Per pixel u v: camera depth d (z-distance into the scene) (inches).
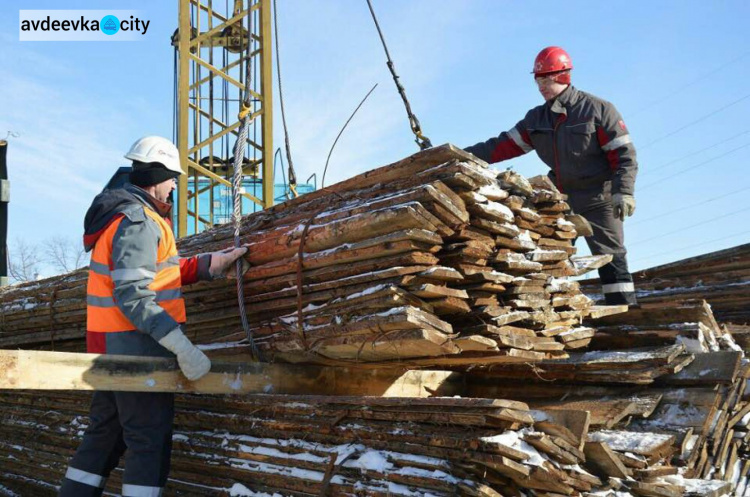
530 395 176.7
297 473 126.6
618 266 205.5
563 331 155.1
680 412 157.0
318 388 155.8
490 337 134.7
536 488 110.2
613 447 138.7
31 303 219.6
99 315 129.1
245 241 161.3
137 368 125.1
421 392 176.9
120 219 127.7
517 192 147.7
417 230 123.5
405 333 124.6
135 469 128.0
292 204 160.7
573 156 204.4
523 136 215.3
